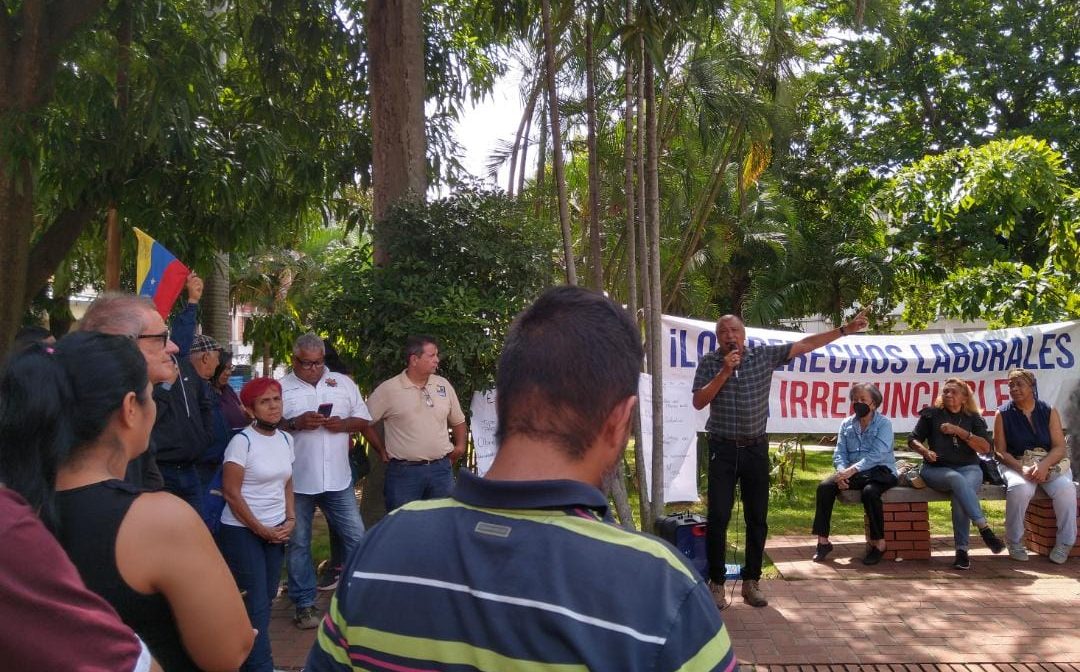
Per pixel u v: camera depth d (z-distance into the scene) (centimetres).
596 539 137
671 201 1472
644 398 810
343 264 751
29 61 896
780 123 1200
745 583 648
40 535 153
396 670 137
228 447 484
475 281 726
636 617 130
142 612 199
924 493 768
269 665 479
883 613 624
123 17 929
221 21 1098
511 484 141
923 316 1883
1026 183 1107
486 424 709
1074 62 2062
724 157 1330
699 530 631
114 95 905
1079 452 888
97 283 1554
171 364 339
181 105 895
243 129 1014
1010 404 788
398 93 825
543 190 1227
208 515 504
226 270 1273
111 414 206
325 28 1109
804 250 2142
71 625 147
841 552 814
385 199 827
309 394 600
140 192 948
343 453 616
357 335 711
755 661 537
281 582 724
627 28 737
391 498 625
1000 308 1107
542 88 1164
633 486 1180
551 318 154
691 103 1166
